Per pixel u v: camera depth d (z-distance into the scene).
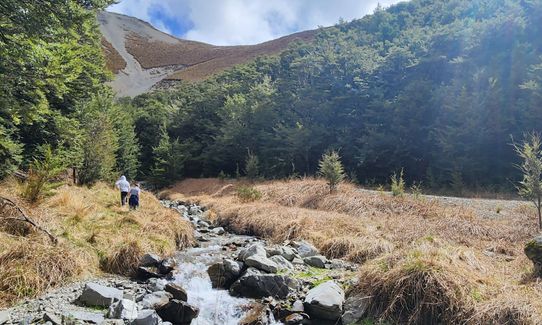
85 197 11.95
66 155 14.71
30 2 6.89
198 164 38.22
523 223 9.58
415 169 26.20
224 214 14.08
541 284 5.02
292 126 31.98
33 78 7.48
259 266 6.98
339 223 10.74
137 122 44.19
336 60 33.62
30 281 5.72
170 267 7.34
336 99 30.42
